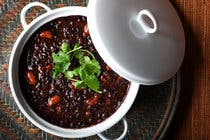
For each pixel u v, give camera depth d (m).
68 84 0.73
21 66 0.73
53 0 0.77
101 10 0.65
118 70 0.65
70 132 0.72
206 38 0.84
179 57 0.72
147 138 0.78
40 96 0.73
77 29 0.74
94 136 0.76
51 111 0.73
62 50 0.72
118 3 0.66
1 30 0.75
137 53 0.66
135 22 0.66
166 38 0.70
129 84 0.75
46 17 0.71
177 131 0.83
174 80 0.80
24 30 0.71
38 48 0.73
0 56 0.75
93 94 0.74
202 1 0.84
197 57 0.84
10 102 0.75
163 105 0.79
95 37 0.65
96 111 0.74
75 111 0.74
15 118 0.75
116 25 0.65
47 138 0.75
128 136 0.78
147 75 0.67
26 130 0.75
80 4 0.77
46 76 0.73
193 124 0.84
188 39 0.84
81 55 0.73
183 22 0.83
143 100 0.79
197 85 0.84
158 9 0.70
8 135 0.74
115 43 0.65
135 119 0.78
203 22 0.84
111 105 0.74
